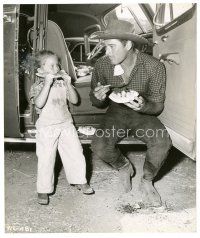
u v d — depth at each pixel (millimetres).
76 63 3480
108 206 1895
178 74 1938
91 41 3451
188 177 2305
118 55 1880
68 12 3443
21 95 2465
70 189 2127
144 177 1920
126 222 1721
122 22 1956
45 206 1902
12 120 2229
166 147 1868
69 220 1745
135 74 1968
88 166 2529
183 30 1835
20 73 2357
